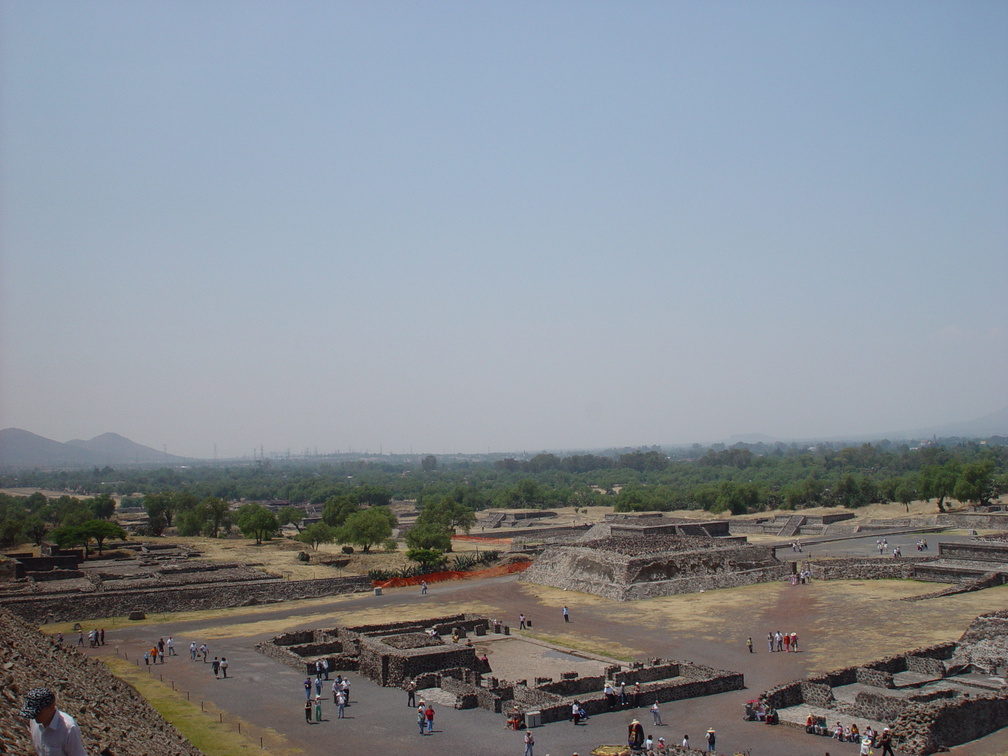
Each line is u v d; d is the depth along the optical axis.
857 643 75.94
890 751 48.47
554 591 111.69
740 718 57.28
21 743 26.67
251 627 91.75
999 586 96.75
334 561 140.62
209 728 54.12
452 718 57.88
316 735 53.66
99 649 80.88
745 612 92.06
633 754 49.94
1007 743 50.84
